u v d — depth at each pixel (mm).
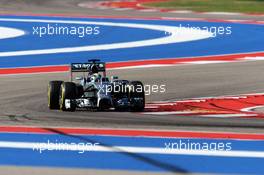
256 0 182500
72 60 82562
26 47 92625
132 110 46812
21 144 34219
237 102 52844
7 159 30547
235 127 40438
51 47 92938
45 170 28125
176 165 29594
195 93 57688
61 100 46062
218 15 137750
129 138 36062
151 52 89562
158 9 156500
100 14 139125
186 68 75750
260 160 31016
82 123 40875
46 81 65062
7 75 70188
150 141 35312
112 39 101562
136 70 74188
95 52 89000
